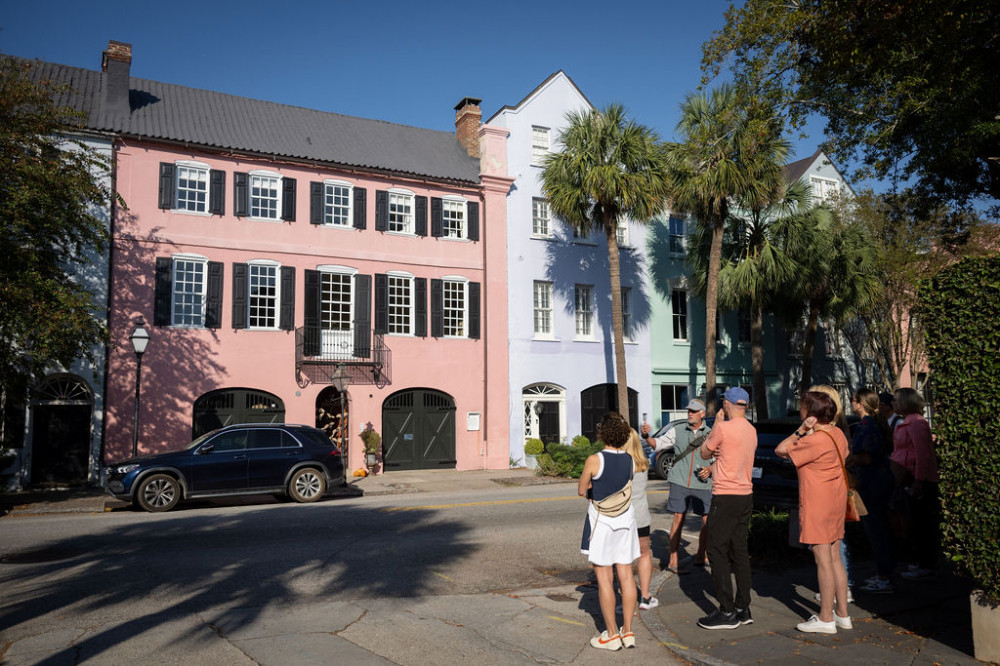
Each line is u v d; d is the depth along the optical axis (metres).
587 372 26.80
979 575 4.96
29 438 18.61
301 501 15.23
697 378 29.28
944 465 5.22
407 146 25.73
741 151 21.25
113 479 14.04
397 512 13.40
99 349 19.23
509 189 26.00
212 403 20.69
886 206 23.14
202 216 20.91
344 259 22.84
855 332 31.50
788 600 6.85
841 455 5.91
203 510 14.11
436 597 7.39
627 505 5.82
